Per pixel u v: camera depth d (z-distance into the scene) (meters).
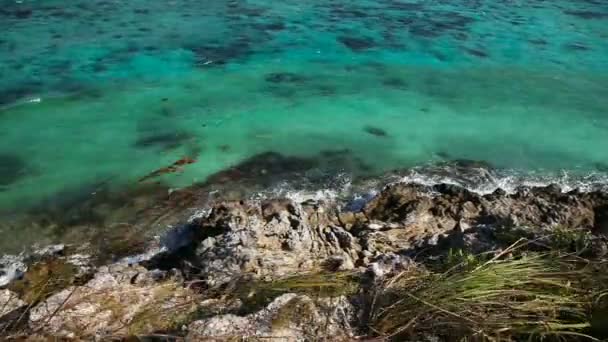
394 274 6.94
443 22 19.25
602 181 10.98
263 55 16.25
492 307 5.71
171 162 10.98
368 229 8.70
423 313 5.75
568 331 5.39
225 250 7.62
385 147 11.89
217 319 5.89
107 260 8.29
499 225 8.43
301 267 7.48
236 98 13.77
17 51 15.60
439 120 13.16
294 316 6.00
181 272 7.50
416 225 8.90
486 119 13.29
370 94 14.30
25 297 7.15
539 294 5.81
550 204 9.34
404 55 16.67
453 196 9.57
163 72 14.92
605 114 13.76
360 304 6.24
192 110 13.10
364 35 17.91
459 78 15.39
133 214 9.40
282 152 11.51
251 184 10.35
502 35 18.38
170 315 6.24
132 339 5.78
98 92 13.71
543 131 12.84
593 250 6.97
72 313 6.26
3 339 5.75
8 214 9.30
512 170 11.27
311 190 10.23
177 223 9.16
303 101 13.76
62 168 10.66
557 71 16.03
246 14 19.28
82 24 17.73
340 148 11.77
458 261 6.96
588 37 18.50
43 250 8.50
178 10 19.34
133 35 17.09
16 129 11.91
